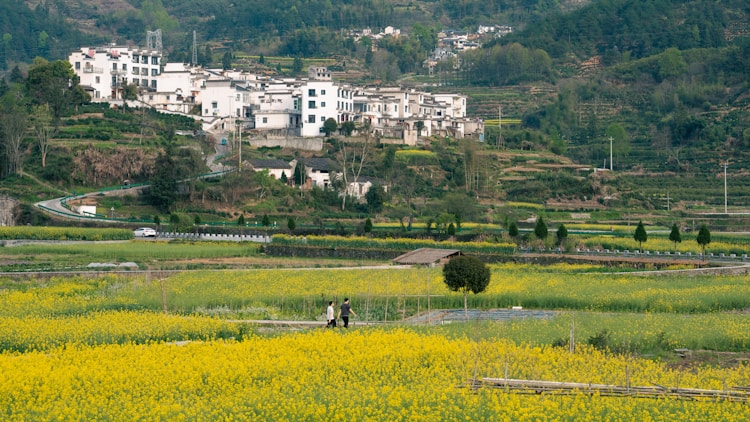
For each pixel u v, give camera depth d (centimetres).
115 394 5878
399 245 14675
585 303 9650
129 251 13850
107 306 9256
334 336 7175
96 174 19488
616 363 6569
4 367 6275
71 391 5878
